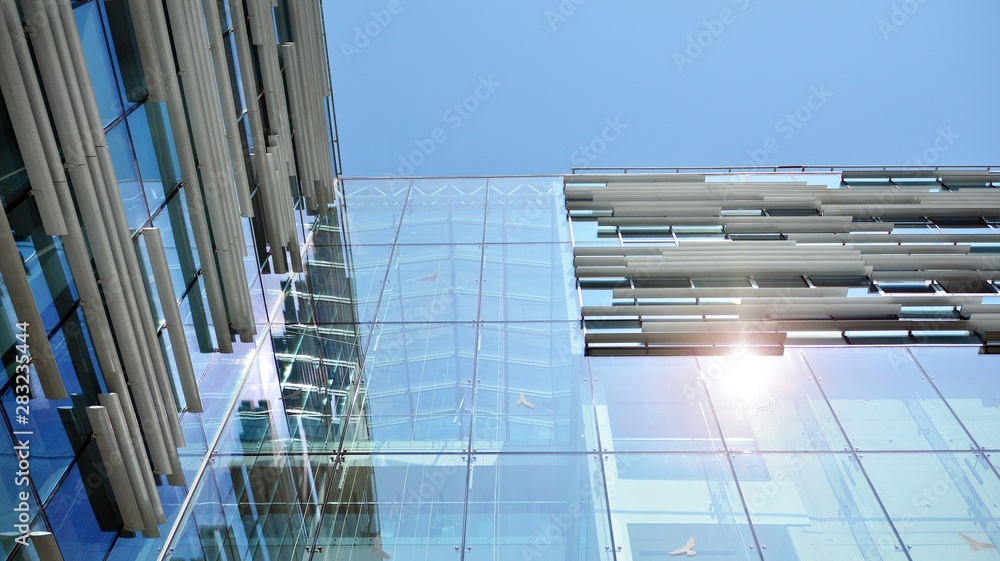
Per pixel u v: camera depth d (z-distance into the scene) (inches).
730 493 406.6
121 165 335.9
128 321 310.8
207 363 423.5
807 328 535.2
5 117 259.9
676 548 375.9
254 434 443.8
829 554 372.2
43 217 267.6
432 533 391.5
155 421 327.6
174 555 357.1
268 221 506.0
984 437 440.1
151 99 356.8
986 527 384.5
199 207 392.5
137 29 340.8
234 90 465.7
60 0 276.1
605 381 490.0
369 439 449.7
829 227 648.4
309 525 397.7
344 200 729.0
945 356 506.6
